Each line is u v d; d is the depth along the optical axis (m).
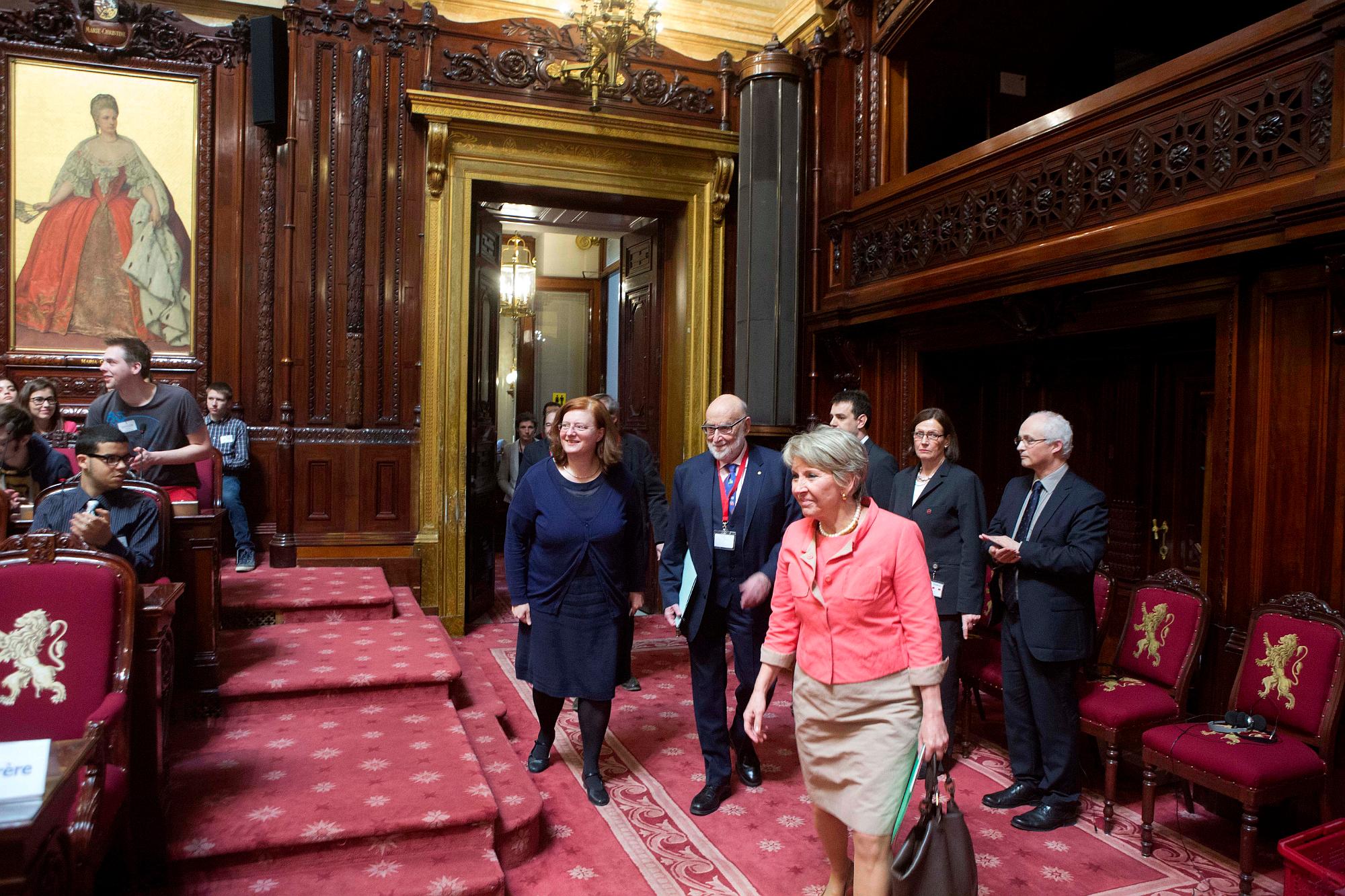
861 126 6.28
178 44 6.18
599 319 12.24
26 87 5.91
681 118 7.00
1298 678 3.29
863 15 6.30
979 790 3.87
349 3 6.31
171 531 3.59
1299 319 3.54
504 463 8.66
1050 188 4.52
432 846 2.89
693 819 3.49
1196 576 4.74
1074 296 4.54
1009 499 3.92
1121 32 6.39
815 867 3.11
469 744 3.53
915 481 4.12
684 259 7.22
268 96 6.10
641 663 5.82
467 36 6.48
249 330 6.36
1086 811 3.68
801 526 2.56
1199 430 4.76
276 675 3.93
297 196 6.26
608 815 3.51
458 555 6.49
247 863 2.72
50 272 5.98
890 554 2.38
